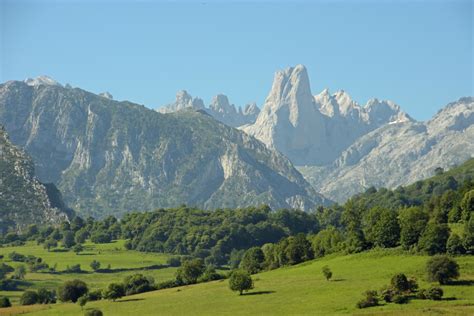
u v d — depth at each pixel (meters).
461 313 176.12
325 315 187.25
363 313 184.25
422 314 176.88
